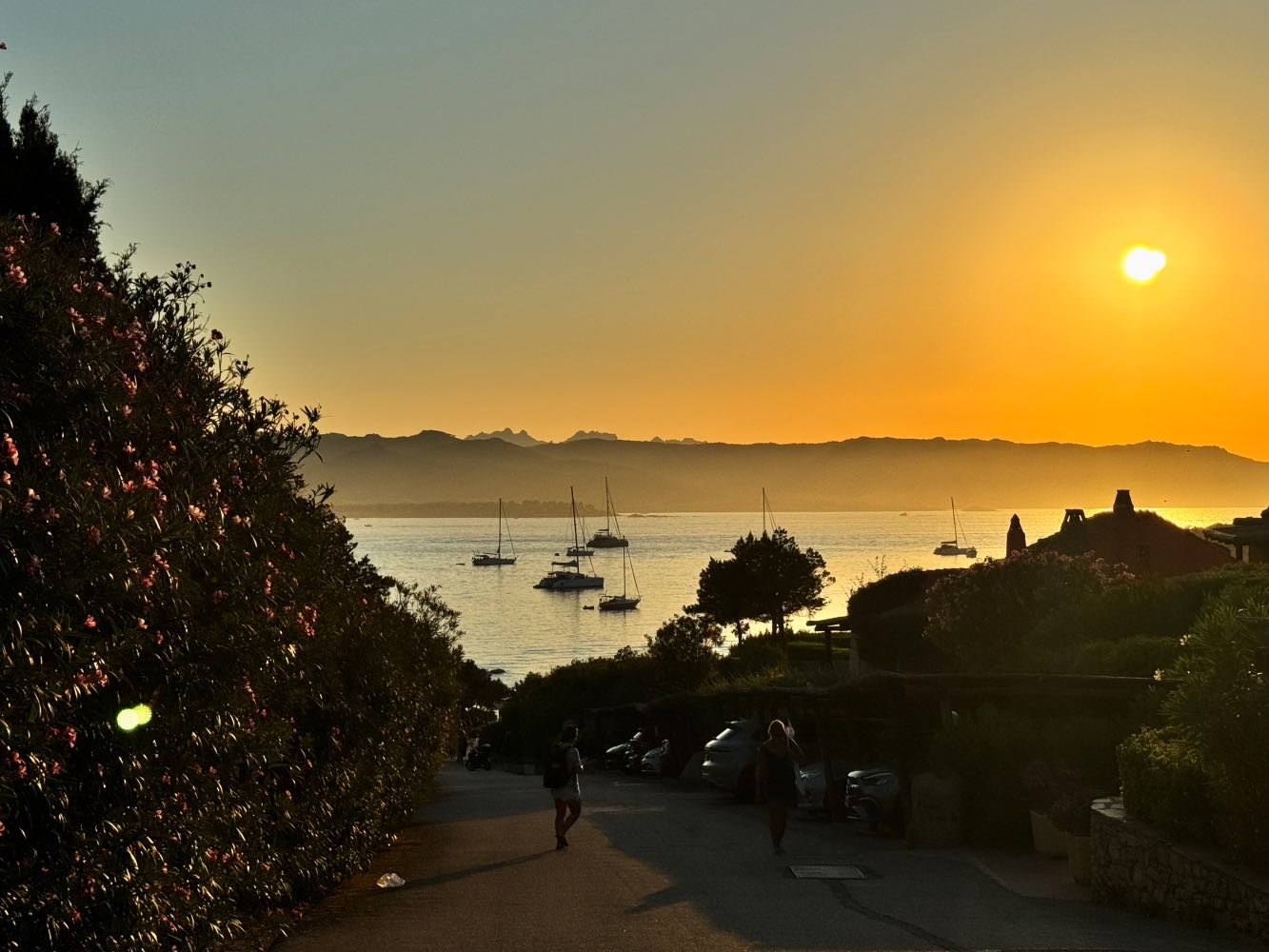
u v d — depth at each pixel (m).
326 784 13.38
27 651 5.84
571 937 11.06
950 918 11.99
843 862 16.47
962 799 18.08
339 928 11.57
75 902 6.98
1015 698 20.11
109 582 6.41
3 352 6.57
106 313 8.37
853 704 24.48
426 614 33.25
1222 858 11.08
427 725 24.39
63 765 6.82
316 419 10.66
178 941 8.29
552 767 18.61
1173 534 50.28
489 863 16.84
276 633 8.83
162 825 7.74
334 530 13.11
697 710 40.09
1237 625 11.04
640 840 19.58
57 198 17.55
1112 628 25.67
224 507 8.66
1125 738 17.20
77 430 6.88
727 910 12.51
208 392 9.41
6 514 5.84
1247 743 10.48
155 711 7.46
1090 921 11.74
